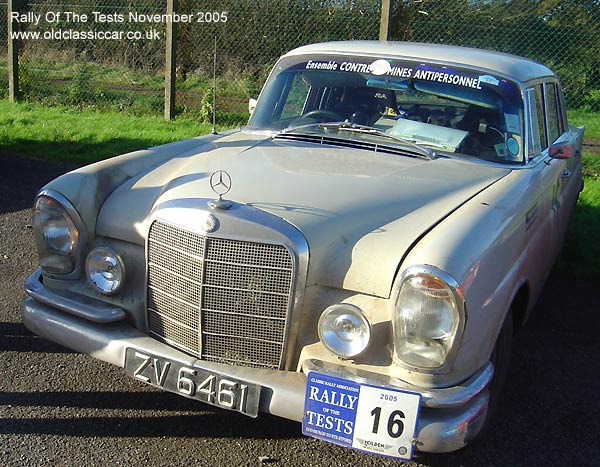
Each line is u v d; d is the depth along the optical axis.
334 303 2.73
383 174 3.34
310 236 2.74
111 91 12.02
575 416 3.52
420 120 3.98
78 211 3.13
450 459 3.10
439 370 2.53
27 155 8.35
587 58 9.05
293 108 4.31
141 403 3.40
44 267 3.21
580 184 5.86
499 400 3.33
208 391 2.82
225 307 2.81
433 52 4.21
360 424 2.56
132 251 3.10
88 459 2.96
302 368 2.75
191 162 3.53
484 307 2.65
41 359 3.75
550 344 4.33
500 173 3.62
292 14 10.05
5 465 2.87
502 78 4.01
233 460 3.02
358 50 4.34
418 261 2.53
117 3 12.26
